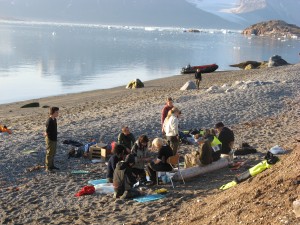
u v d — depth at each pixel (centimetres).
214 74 5116
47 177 1258
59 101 3256
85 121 2094
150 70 6081
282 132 1731
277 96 2550
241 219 718
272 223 654
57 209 1020
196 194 1050
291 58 9175
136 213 961
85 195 1106
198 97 2720
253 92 2638
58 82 4625
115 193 1076
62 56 8062
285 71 4391
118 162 1107
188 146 1577
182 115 2072
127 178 1072
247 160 1336
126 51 9812
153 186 1148
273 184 784
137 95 3369
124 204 1025
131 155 1090
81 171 1304
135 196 1065
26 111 2828
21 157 1438
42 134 1789
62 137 1689
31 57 7681
